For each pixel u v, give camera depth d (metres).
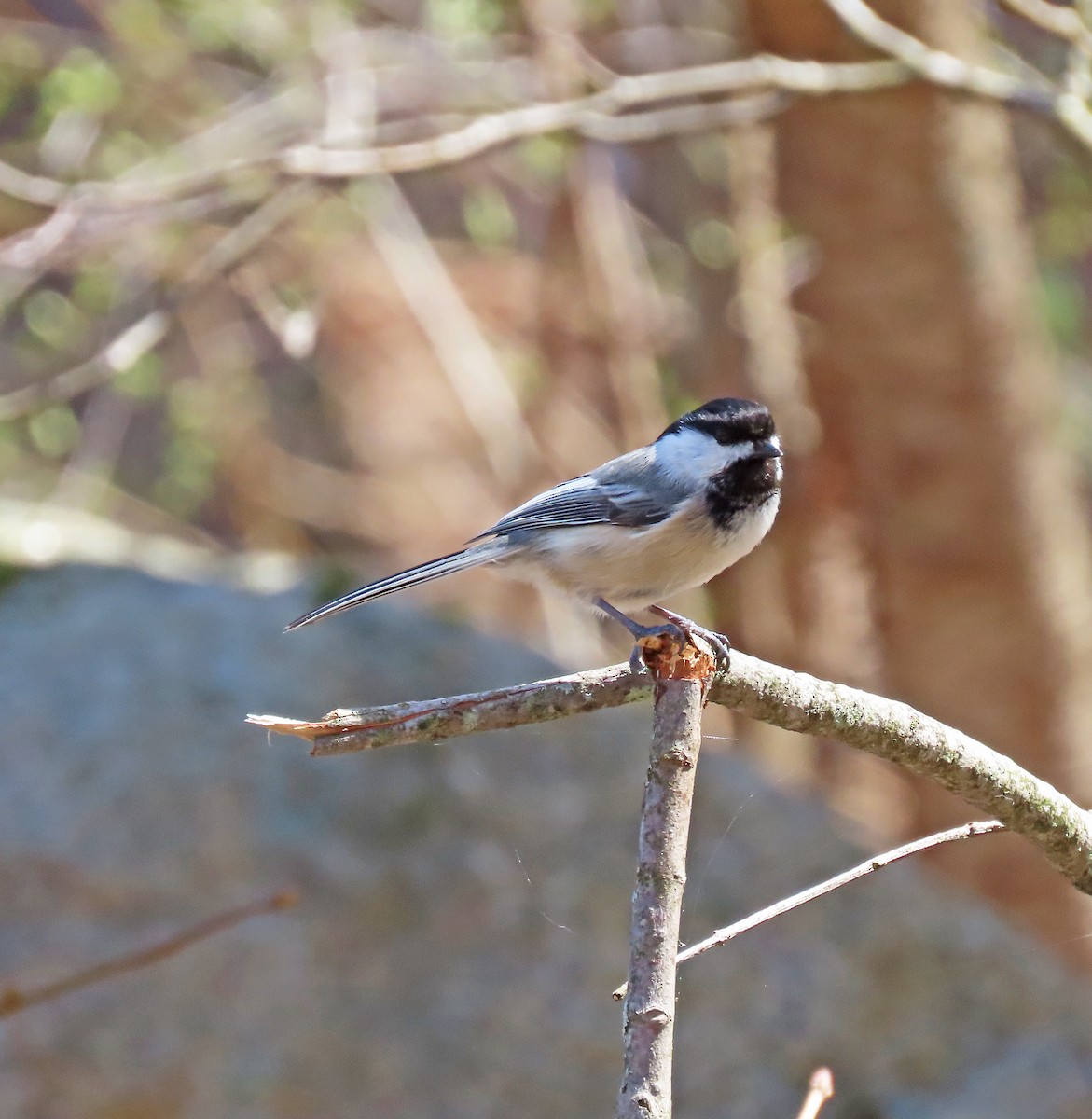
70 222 10.32
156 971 8.94
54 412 13.68
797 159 13.07
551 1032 9.20
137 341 10.33
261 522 20.73
